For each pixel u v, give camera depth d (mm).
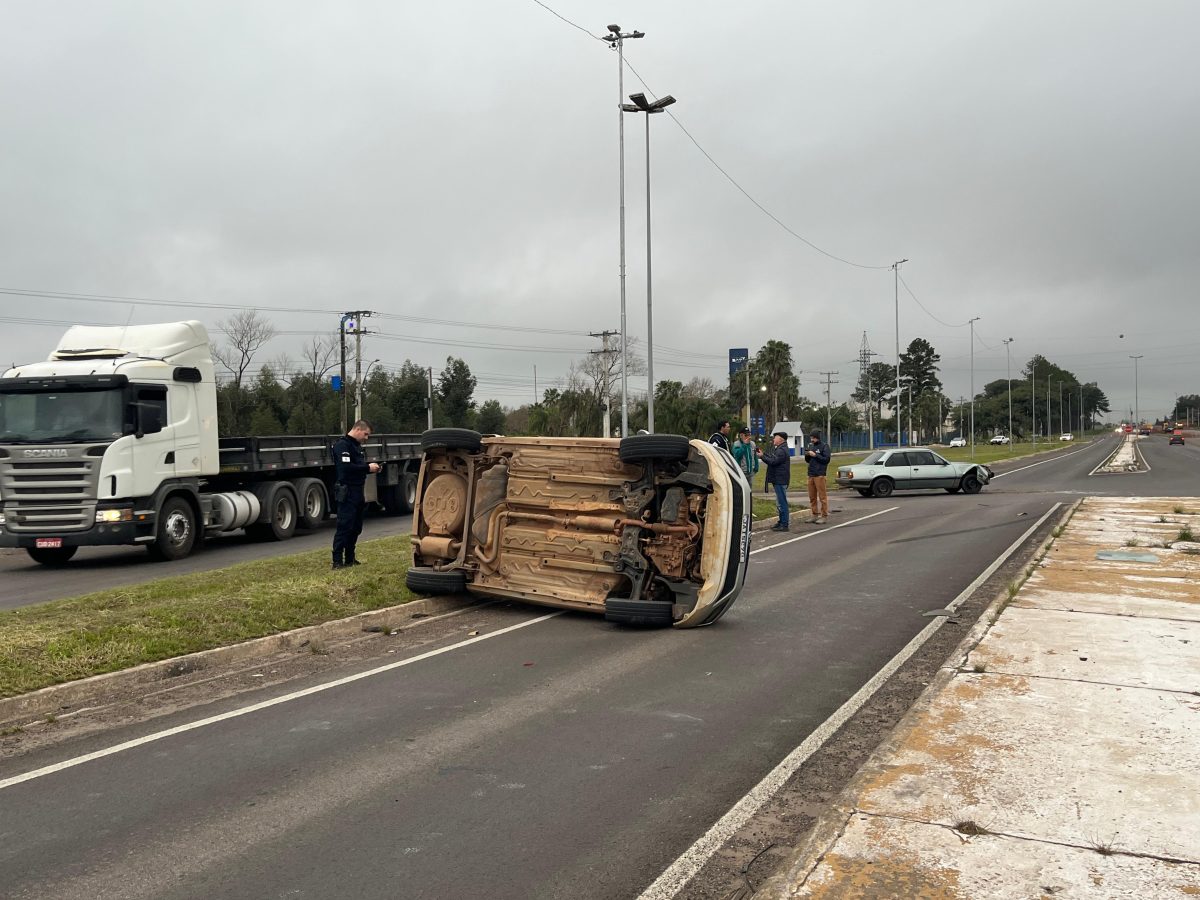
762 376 92375
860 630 9258
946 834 4215
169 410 16188
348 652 8742
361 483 12430
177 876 4172
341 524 12289
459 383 89188
